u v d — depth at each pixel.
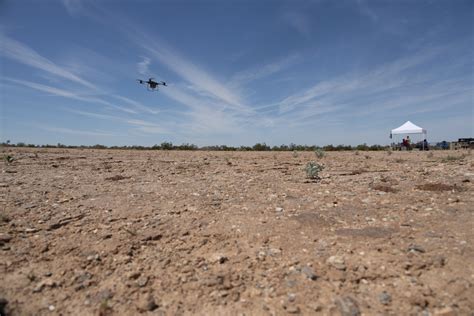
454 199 4.23
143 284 2.37
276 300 2.13
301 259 2.65
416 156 14.02
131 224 3.54
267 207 4.25
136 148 31.12
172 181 6.52
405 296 2.09
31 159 12.01
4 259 2.72
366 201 4.42
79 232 3.32
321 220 3.63
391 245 2.84
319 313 1.99
